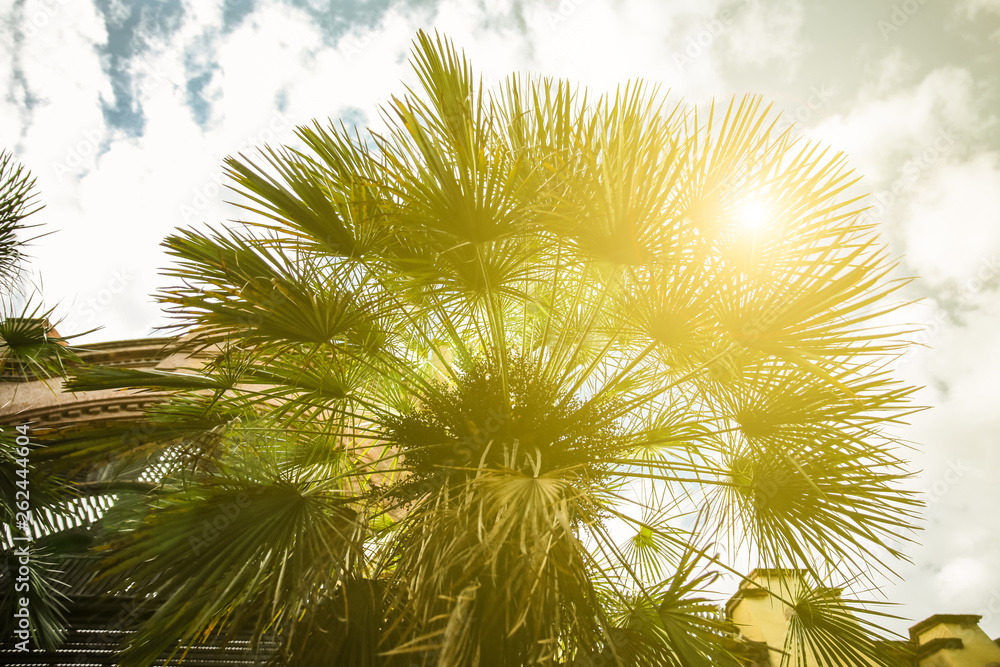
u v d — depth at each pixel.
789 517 3.26
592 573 3.19
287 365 3.64
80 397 7.14
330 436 3.95
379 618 2.78
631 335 3.83
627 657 2.87
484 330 4.25
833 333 2.89
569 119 3.62
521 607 2.29
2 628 4.73
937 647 3.75
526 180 3.19
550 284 4.20
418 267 3.60
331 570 2.72
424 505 3.02
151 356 7.80
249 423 3.53
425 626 2.44
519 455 3.32
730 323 3.04
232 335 3.15
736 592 4.36
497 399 3.58
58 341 5.40
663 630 3.04
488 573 2.60
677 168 2.92
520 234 3.26
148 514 2.90
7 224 5.53
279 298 3.13
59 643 4.80
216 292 3.03
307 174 3.56
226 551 2.64
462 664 2.35
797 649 3.34
